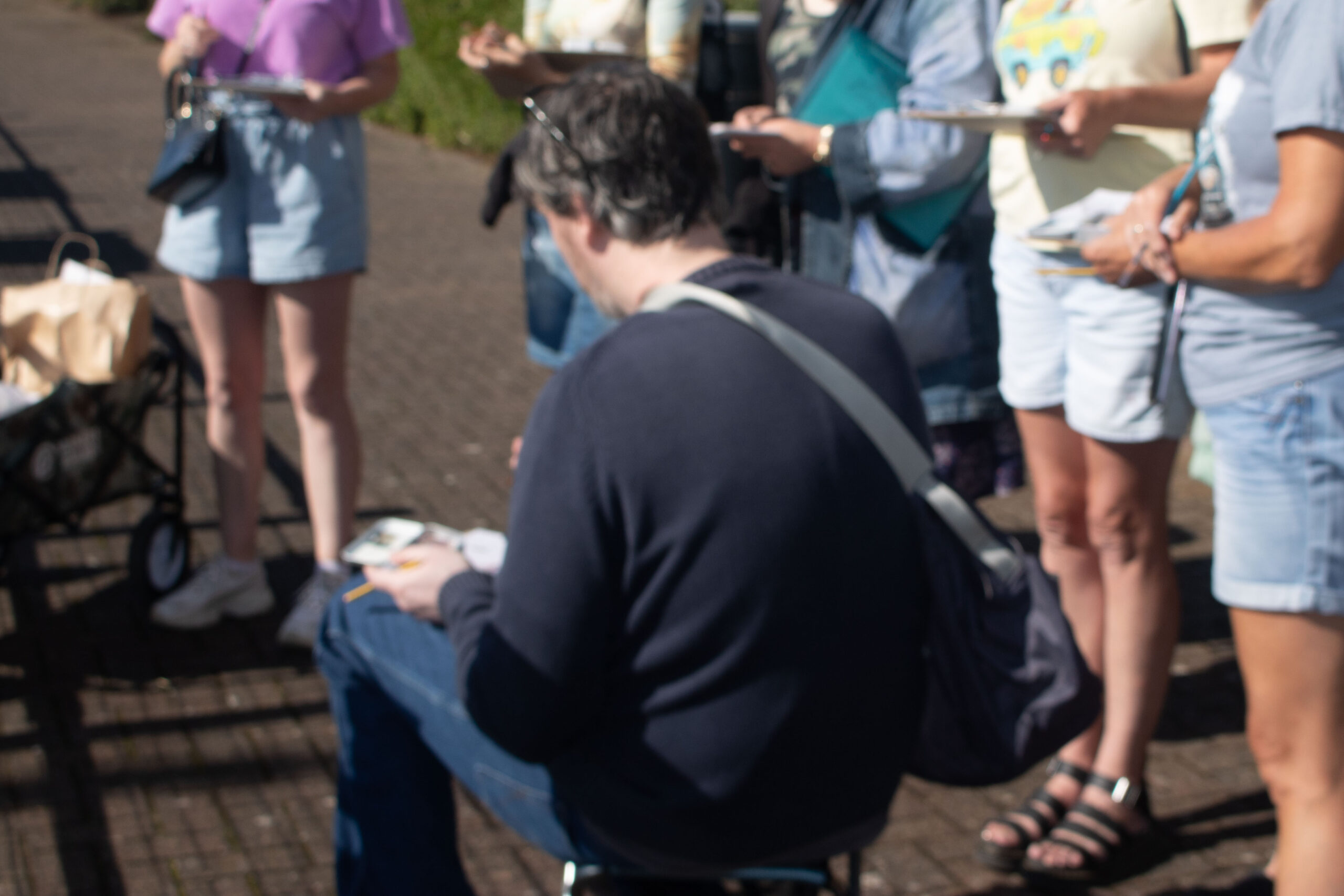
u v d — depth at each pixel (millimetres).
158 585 3879
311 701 3516
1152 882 2867
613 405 1709
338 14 3533
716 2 3939
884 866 2943
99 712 3430
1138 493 2779
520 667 1757
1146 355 2637
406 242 9844
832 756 1810
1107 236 2299
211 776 3188
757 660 1740
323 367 3674
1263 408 2156
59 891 2756
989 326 3189
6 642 3754
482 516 4844
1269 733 2252
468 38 3693
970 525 1852
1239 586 2221
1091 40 2658
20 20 28859
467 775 2098
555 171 1891
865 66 3156
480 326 7543
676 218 1881
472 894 2219
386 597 2246
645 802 1800
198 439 5438
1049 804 2988
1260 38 2105
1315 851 2205
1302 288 2055
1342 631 2168
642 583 1735
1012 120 2613
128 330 3664
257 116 3496
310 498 3775
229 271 3607
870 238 3172
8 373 3686
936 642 1855
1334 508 2121
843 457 1770
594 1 3953
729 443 1712
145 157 13094
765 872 1957
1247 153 2127
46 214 10344
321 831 2998
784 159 3193
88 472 3598
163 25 3656
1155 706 2910
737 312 1788
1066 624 1885
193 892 2771
